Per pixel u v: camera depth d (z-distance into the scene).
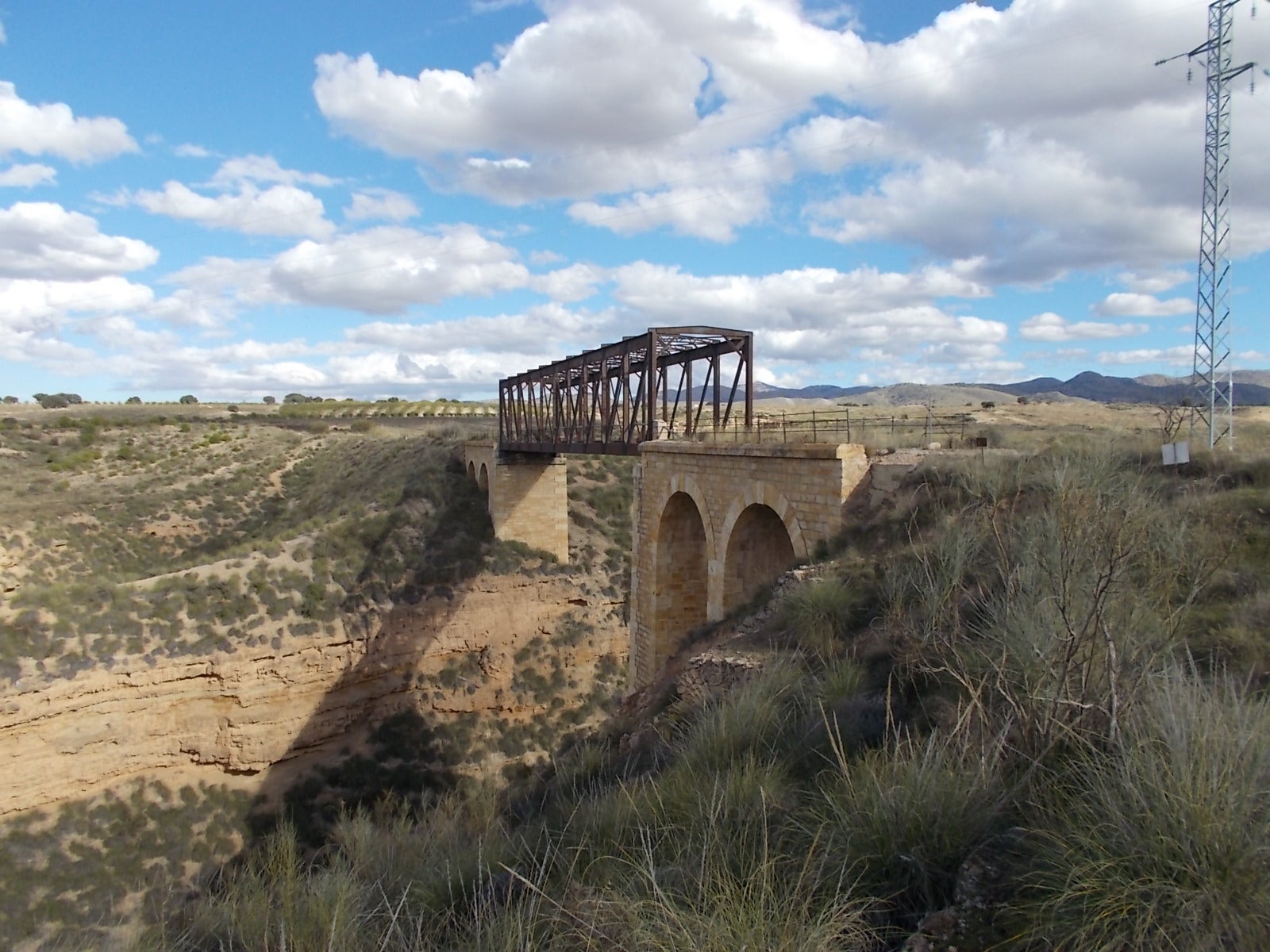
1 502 45.53
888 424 25.66
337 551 40.00
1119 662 6.16
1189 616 8.42
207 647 30.98
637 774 11.71
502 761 36.59
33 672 26.42
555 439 37.34
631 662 27.58
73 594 29.98
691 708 13.13
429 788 33.25
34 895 23.89
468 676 39.78
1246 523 10.86
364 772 33.69
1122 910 4.10
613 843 7.27
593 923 5.11
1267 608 8.18
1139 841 4.33
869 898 5.12
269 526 53.59
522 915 6.09
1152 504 11.29
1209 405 21.00
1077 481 10.69
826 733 8.61
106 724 27.78
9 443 60.41
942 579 10.85
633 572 27.77
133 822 27.44
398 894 7.88
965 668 7.66
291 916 7.14
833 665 11.29
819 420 23.73
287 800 31.23
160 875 26.20
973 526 11.69
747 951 4.39
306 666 33.62
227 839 28.56
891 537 14.87
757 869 5.18
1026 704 6.39
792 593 15.19
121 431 70.12
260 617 33.41
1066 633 6.40
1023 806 5.47
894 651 10.49
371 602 37.84
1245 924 3.83
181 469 61.34
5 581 34.56
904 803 5.61
